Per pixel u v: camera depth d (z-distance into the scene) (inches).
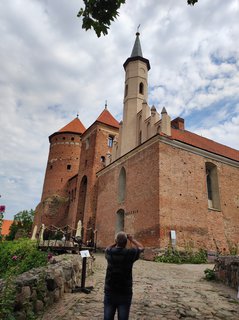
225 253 829.8
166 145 845.8
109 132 1444.4
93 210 1240.8
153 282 368.5
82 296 275.0
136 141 1064.2
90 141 1454.2
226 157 975.0
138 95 1165.1
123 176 1051.3
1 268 478.0
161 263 645.3
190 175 858.8
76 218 1387.8
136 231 828.0
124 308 148.0
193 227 793.6
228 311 240.8
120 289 151.4
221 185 936.9
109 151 1402.6
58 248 556.1
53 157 1868.8
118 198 1011.9
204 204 852.6
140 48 1302.9
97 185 1299.2
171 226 752.3
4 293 173.6
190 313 230.1
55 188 1753.2
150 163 849.5
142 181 870.4
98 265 529.3
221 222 872.9
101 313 221.5
